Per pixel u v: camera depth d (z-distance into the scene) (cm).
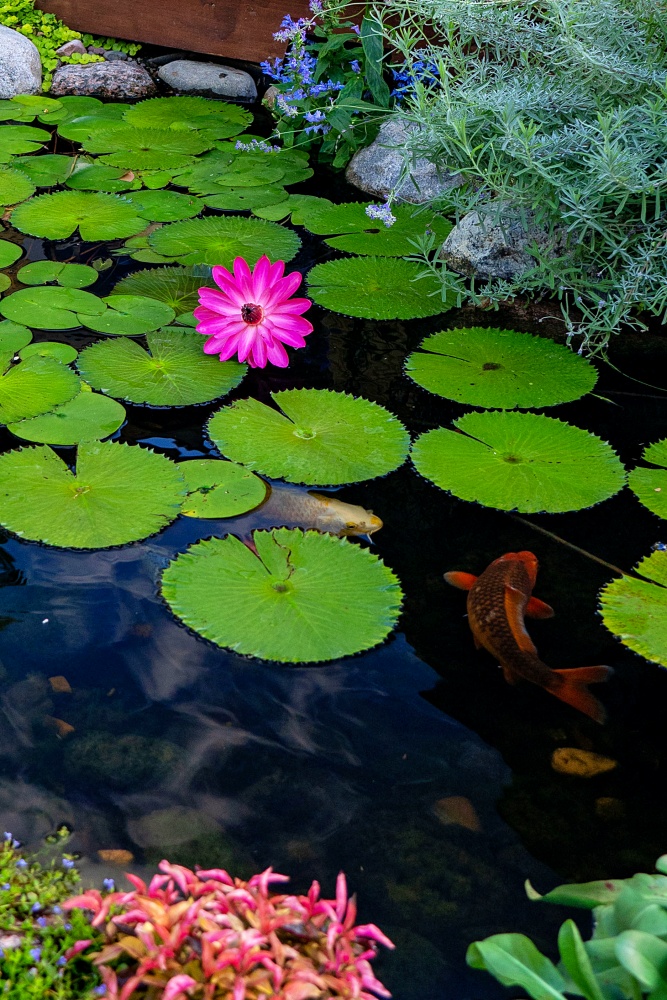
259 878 136
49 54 495
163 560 203
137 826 151
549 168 275
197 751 164
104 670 178
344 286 322
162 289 312
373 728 171
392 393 270
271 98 473
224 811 155
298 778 161
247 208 373
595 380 279
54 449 234
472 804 159
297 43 422
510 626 188
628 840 154
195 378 266
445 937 139
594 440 251
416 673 182
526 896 145
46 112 457
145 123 449
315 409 256
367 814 156
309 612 191
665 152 283
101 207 363
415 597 200
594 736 172
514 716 175
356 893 144
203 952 124
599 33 306
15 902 139
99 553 204
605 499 229
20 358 268
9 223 350
